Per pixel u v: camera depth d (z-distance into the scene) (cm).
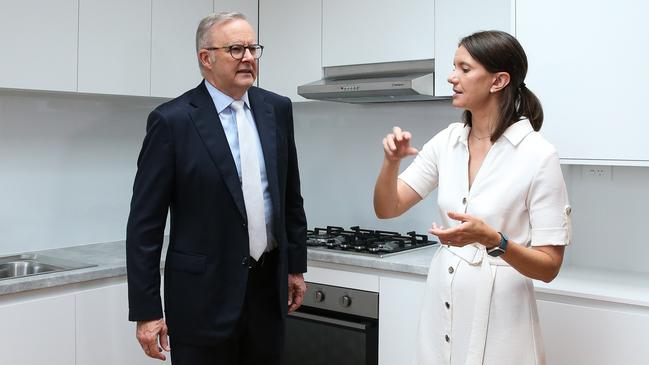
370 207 361
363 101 347
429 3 299
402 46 309
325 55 335
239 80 207
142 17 311
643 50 239
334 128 373
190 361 211
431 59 304
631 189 279
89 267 277
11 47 266
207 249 208
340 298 303
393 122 349
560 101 258
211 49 205
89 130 335
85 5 289
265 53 357
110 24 299
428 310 196
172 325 212
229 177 207
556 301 244
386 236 341
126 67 306
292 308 238
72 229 330
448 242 169
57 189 322
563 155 259
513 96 184
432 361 191
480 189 185
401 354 286
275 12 352
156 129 204
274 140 220
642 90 240
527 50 264
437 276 194
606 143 249
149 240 206
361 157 363
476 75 183
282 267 221
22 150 308
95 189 339
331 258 302
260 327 221
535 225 179
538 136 182
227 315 209
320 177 380
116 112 346
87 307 271
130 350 287
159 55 320
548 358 246
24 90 286
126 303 285
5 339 244
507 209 181
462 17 289
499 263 184
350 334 296
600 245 288
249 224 212
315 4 337
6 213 304
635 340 228
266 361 225
